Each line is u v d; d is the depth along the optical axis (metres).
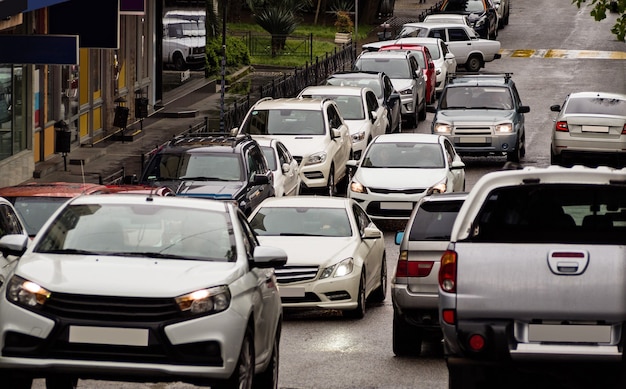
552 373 24.45
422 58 109.75
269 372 29.30
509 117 81.06
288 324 43.56
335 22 154.25
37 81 73.56
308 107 73.12
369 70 101.00
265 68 126.19
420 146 66.06
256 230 45.97
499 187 24.83
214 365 25.25
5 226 36.72
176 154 57.41
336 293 43.69
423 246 36.78
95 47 74.00
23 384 26.41
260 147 63.94
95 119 85.94
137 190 47.06
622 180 24.73
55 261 26.38
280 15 133.38
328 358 37.28
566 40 151.62
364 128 80.44
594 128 77.62
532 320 23.92
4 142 68.88
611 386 24.47
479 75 86.69
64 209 28.66
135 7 80.19
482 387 24.89
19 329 25.16
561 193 26.70
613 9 61.16
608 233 26.59
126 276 25.67
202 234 27.91
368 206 62.88
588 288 23.73
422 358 37.50
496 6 154.12
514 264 23.89
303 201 47.81
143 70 97.62
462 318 24.03
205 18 108.25
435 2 190.62
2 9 50.34
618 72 127.88
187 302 25.27
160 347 25.05
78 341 25.02
